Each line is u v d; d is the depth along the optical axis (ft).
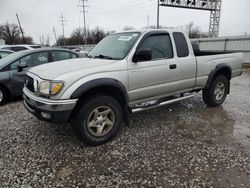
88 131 11.30
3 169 9.66
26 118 15.56
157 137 12.73
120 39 13.91
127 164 10.08
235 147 11.59
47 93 10.40
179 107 18.20
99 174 9.38
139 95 13.01
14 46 44.42
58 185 8.71
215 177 9.14
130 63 12.28
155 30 13.67
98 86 10.94
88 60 12.77
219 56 17.26
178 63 14.40
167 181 8.93
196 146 11.68
